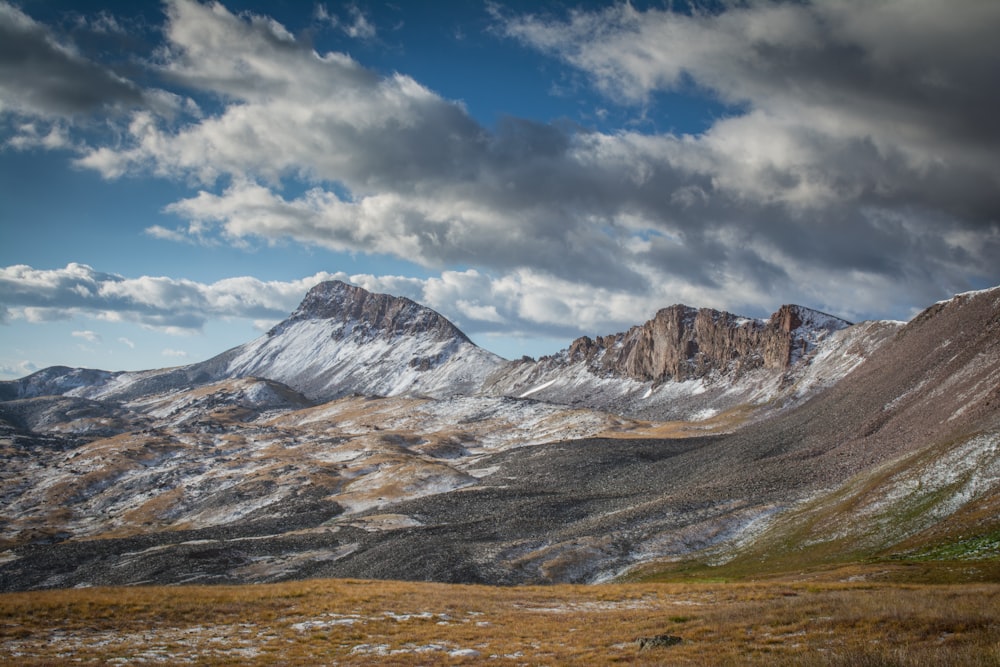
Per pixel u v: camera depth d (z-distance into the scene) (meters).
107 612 55.47
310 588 68.25
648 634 44.44
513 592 70.81
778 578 85.69
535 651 43.06
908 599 46.09
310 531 179.50
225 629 51.81
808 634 39.03
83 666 41.47
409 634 49.50
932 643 33.66
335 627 52.12
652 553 121.88
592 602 64.31
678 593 67.12
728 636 41.00
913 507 102.19
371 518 191.12
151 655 44.09
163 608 57.00
